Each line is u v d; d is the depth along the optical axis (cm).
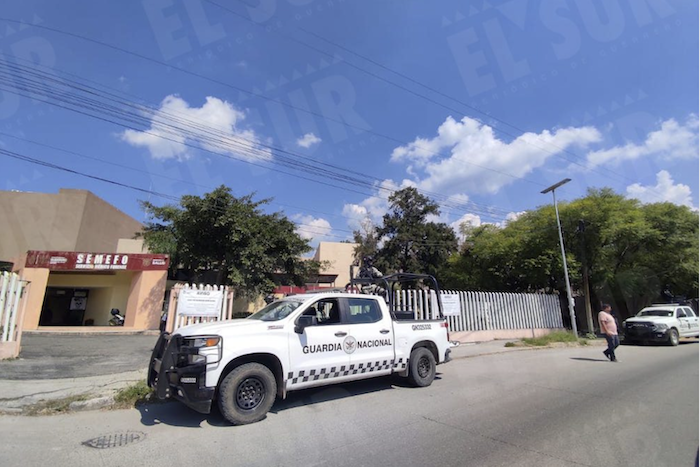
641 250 2258
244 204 2384
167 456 441
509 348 1452
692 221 2302
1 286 964
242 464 421
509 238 2392
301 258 2767
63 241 3067
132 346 1341
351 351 689
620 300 2652
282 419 579
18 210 3044
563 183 1889
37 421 559
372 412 618
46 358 1026
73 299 2512
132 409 622
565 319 2453
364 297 756
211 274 2561
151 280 2198
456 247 3538
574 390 777
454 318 1608
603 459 435
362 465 418
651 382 862
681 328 1806
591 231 2061
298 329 624
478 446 473
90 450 456
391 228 3716
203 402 529
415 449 463
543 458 437
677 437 507
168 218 2462
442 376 923
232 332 573
